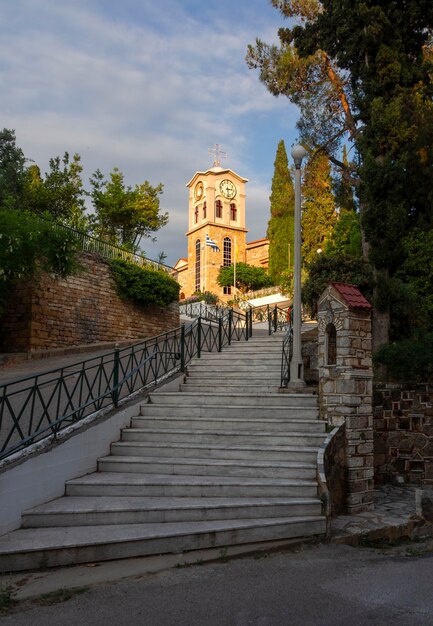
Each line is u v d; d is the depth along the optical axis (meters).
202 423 9.12
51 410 9.67
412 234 15.82
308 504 6.57
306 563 5.57
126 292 24.11
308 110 17.44
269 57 17.75
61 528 6.22
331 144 17.56
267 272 57.28
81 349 20.02
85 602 4.61
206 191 63.91
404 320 13.83
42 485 6.73
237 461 7.75
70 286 21.02
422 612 4.32
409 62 13.71
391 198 12.89
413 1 13.20
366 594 4.70
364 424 8.34
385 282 12.88
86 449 7.78
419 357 10.54
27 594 4.82
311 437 8.17
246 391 11.13
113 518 6.36
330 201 35.00
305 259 35.41
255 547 6.04
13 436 8.06
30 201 29.91
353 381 8.30
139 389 10.55
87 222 30.89
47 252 18.14
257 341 16.12
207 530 5.97
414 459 10.33
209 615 4.27
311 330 16.98
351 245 22.47
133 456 8.30
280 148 49.22
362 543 6.64
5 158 26.09
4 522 6.03
